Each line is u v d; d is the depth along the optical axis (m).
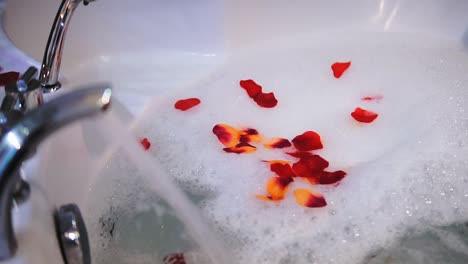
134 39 1.23
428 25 1.33
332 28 1.32
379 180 1.04
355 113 1.15
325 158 1.10
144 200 0.98
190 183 1.03
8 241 0.64
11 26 1.05
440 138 1.12
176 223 0.95
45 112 0.52
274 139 1.10
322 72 1.25
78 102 0.52
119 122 0.74
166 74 1.22
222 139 1.07
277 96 1.21
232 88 1.21
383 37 1.31
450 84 1.21
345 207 1.00
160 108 1.16
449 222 1.01
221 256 0.92
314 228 0.97
